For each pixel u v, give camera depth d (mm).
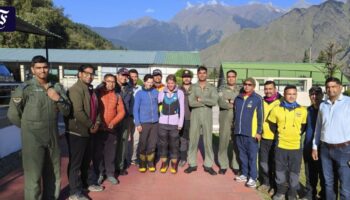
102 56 32719
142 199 5176
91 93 4988
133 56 33281
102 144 5547
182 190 5586
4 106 8688
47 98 4270
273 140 5453
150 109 6262
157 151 7426
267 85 5648
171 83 6277
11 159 7199
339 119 4352
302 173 6555
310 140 5031
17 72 29203
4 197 5129
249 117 5707
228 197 5336
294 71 34500
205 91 6301
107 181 5906
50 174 4512
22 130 4195
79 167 4906
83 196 4938
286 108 5039
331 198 4633
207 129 6418
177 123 6355
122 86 6309
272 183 5652
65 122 4789
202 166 6953
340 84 4406
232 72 6305
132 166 6883
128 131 6391
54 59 30812
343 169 4363
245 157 5961
